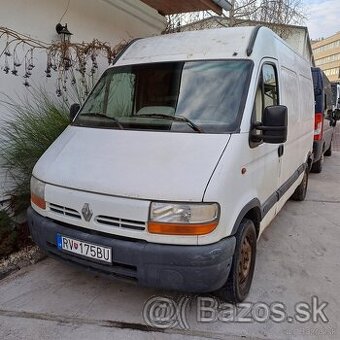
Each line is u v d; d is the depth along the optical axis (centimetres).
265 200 367
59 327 285
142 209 256
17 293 331
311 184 784
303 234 490
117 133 322
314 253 430
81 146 320
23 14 482
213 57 351
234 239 278
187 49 370
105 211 268
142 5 743
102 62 623
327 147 1034
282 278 368
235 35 370
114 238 271
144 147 294
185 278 258
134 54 398
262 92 347
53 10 529
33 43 500
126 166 279
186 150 282
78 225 284
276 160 391
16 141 443
